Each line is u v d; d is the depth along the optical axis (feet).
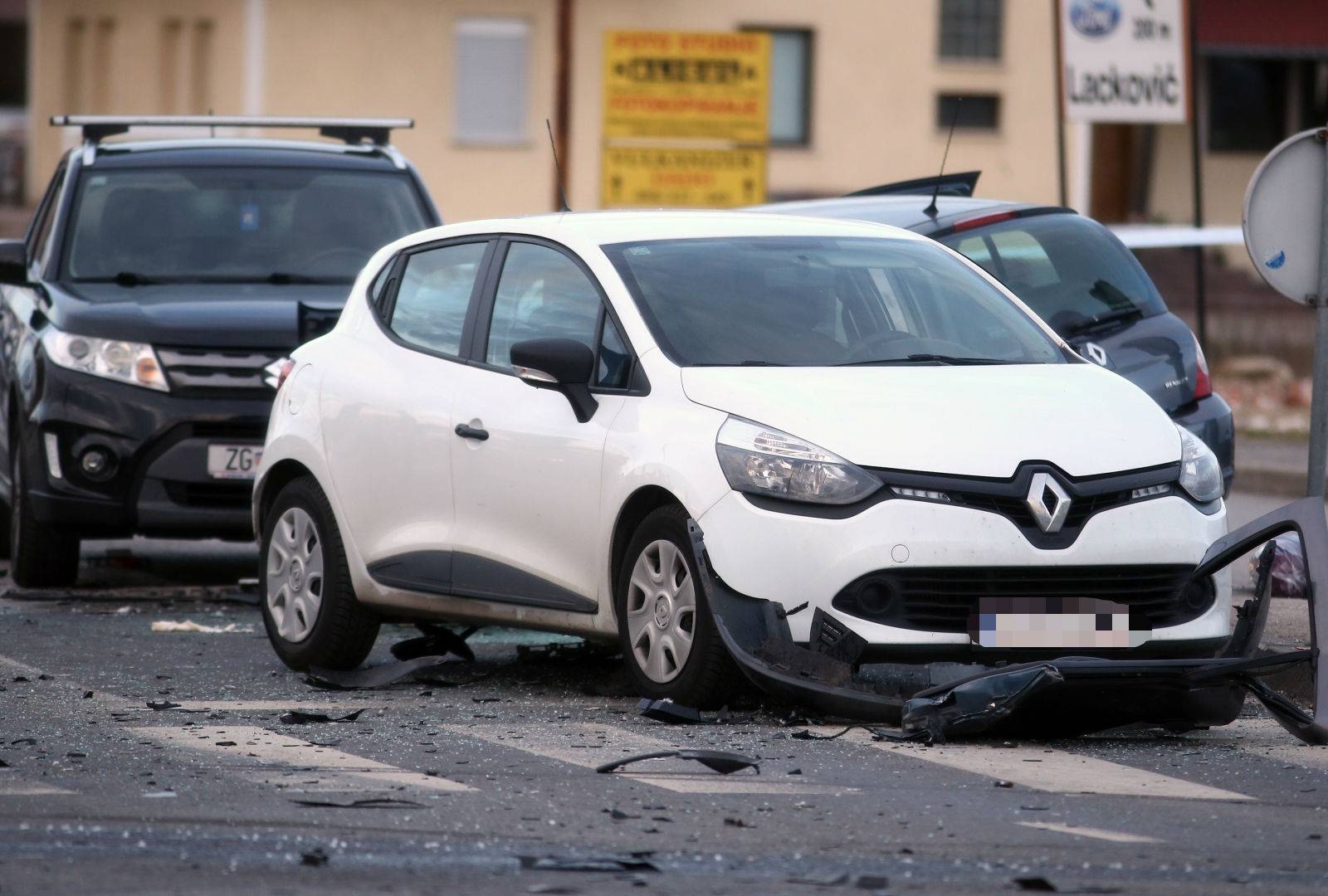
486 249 72.23
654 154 231.50
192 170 106.42
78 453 92.17
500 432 67.31
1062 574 59.26
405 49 306.55
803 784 52.37
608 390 64.90
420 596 70.08
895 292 68.54
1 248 101.19
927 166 315.99
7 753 56.29
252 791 51.03
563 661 75.31
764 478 59.41
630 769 54.13
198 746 57.67
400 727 61.05
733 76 234.79
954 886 42.16
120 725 61.36
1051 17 315.58
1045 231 93.35
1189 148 353.72
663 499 62.59
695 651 60.54
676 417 62.13
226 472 92.58
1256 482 155.74
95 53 331.36
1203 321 161.27
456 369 70.33
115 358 92.63
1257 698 59.31
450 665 74.64
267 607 75.20
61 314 95.04
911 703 58.29
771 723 60.90
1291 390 233.76
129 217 103.76
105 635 82.33
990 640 58.80
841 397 61.00
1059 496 59.11
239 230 103.96
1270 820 48.70
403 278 75.05
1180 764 55.77
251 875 42.55
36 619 87.25
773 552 58.90
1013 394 62.34
